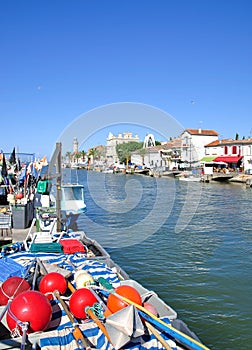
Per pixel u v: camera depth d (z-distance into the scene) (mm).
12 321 4934
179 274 11805
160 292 10344
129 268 12422
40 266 7496
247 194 38875
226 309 9258
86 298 5484
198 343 4703
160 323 5043
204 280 11234
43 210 11914
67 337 4969
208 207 28578
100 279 6762
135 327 4621
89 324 5125
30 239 10672
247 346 7605
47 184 11797
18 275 7070
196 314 8977
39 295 5172
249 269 12281
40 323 4902
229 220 22312
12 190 14172
